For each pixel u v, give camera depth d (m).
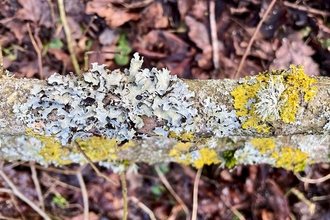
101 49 0.31
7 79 0.22
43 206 0.32
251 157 0.28
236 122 0.21
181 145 0.27
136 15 0.31
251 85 0.21
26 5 0.30
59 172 0.32
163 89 0.20
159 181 0.33
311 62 0.30
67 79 0.21
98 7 0.30
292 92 0.20
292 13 0.30
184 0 0.30
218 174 0.33
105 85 0.20
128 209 0.33
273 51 0.31
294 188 0.33
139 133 0.21
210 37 0.31
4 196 0.32
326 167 0.32
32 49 0.31
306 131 0.22
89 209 0.32
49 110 0.20
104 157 0.28
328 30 0.30
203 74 0.31
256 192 0.33
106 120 0.20
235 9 0.31
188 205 0.33
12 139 0.27
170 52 0.31
